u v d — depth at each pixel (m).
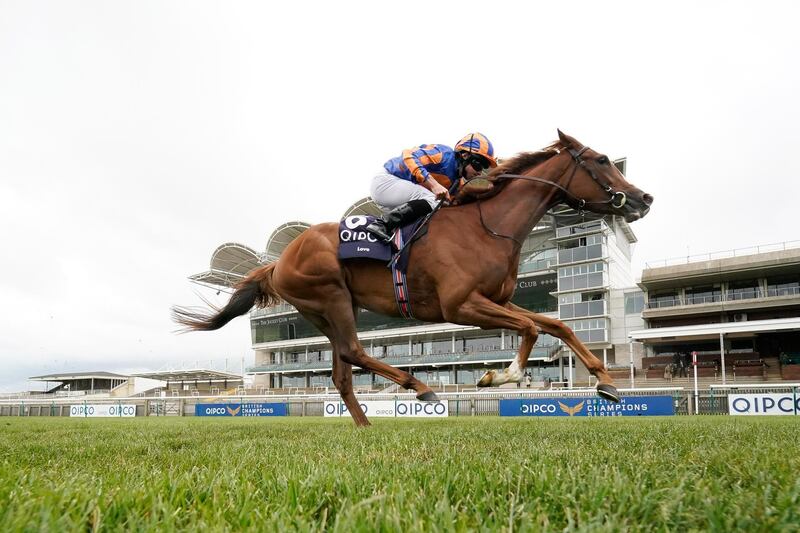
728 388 19.59
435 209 5.21
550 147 5.40
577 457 3.11
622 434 5.43
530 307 45.81
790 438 4.56
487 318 4.89
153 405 28.53
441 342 50.16
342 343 5.82
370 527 1.54
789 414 17.02
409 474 2.52
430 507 1.81
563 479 2.29
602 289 42.12
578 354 4.76
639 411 18.95
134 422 14.13
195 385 62.84
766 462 2.74
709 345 41.28
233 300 6.58
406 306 5.29
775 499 1.92
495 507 1.89
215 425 10.48
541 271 45.38
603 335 42.00
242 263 55.44
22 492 2.12
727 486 2.26
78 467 3.38
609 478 2.28
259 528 1.60
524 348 4.81
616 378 40.69
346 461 3.17
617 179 5.23
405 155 5.33
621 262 47.69
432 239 5.09
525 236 5.25
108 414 28.34
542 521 1.64
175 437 6.23
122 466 3.32
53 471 3.05
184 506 2.00
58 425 11.60
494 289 5.03
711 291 41.31
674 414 18.52
